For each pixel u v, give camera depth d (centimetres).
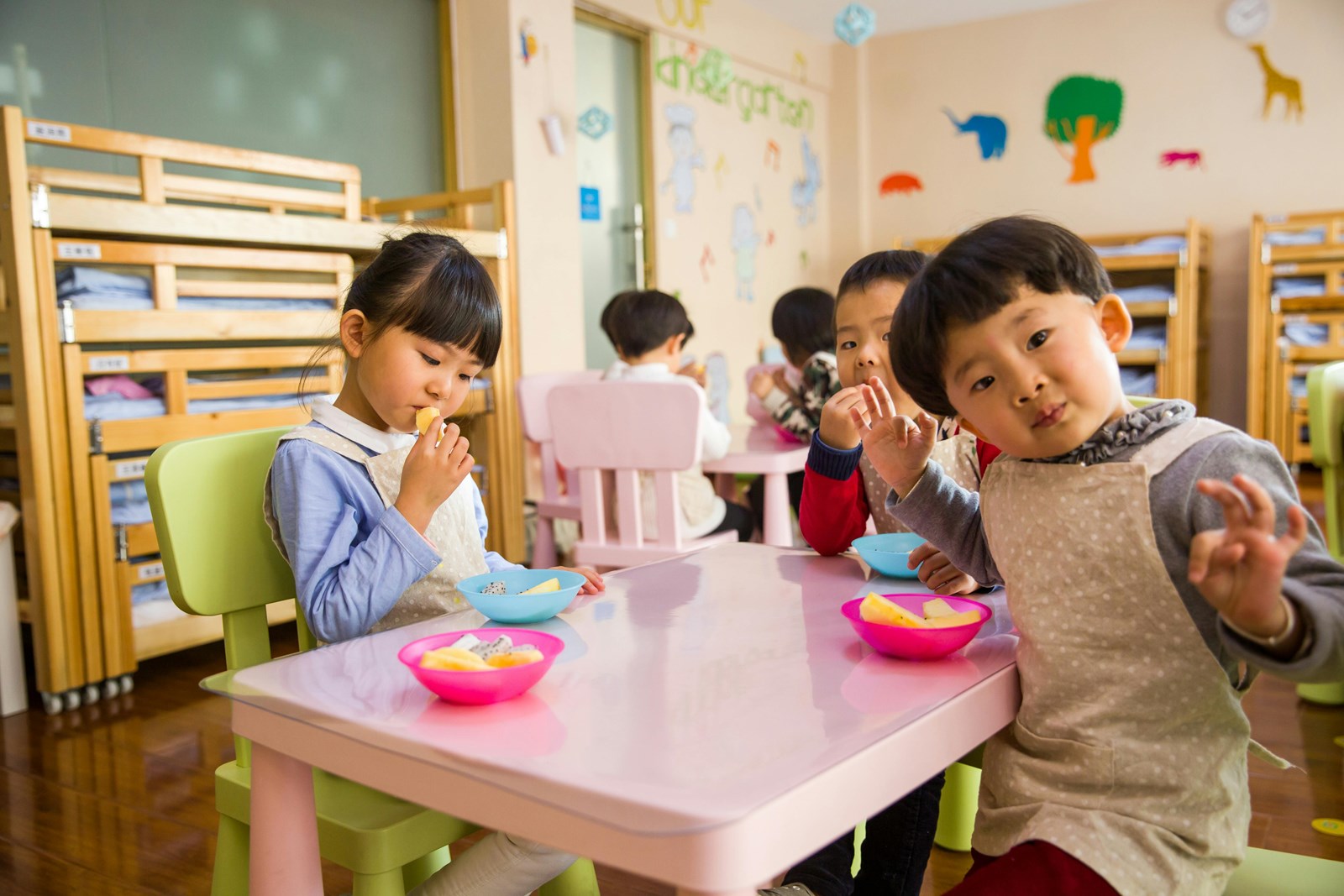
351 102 360
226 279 285
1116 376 73
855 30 337
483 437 330
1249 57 547
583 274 457
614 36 468
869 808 59
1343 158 532
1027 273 69
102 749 202
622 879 151
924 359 75
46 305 220
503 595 88
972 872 78
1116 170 581
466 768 58
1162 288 524
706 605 93
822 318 267
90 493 228
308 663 79
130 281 242
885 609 77
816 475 118
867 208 645
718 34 521
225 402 257
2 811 175
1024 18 594
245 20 325
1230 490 59
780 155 591
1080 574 73
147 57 300
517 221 381
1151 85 569
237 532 108
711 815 50
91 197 225
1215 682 71
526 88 384
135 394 244
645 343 262
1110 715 72
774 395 256
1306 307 504
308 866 76
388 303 109
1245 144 552
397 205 343
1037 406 70
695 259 519
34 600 222
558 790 54
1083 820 70
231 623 108
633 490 220
